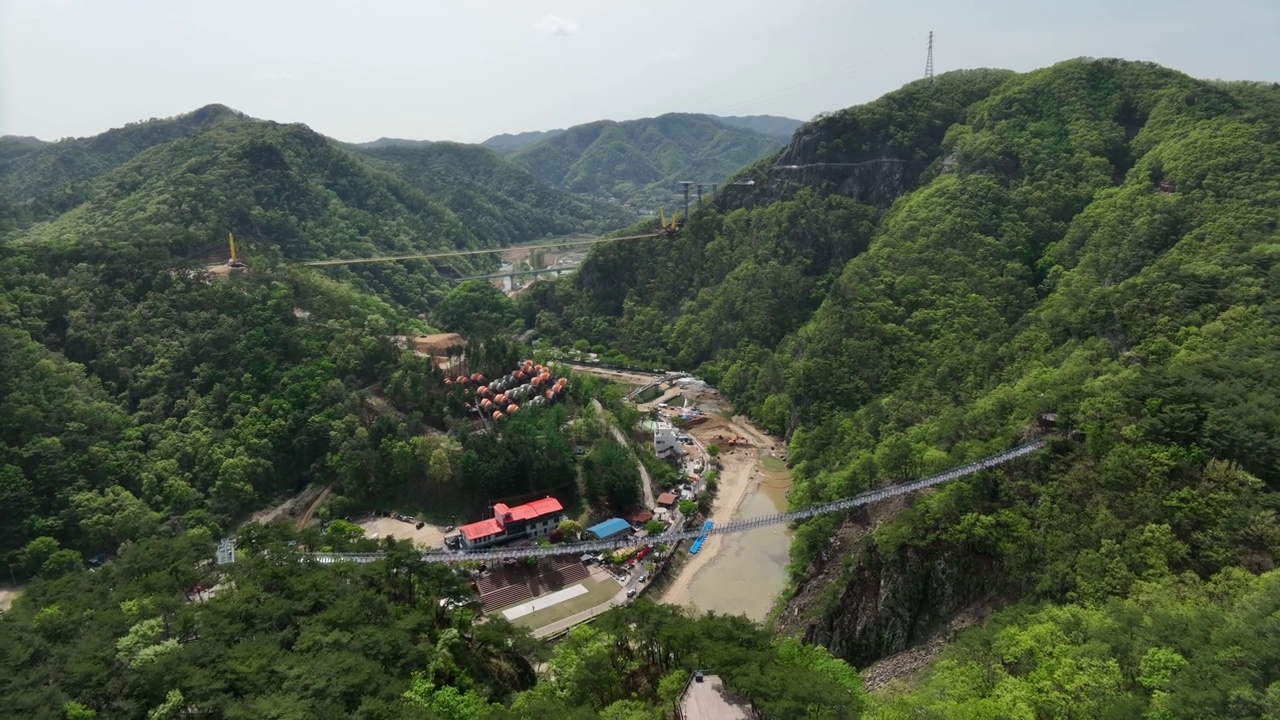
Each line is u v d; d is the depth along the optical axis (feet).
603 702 231.71
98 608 257.96
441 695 214.48
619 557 408.46
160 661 209.05
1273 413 250.98
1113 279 448.24
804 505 415.23
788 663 230.07
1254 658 169.99
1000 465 301.84
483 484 447.42
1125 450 265.95
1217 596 211.41
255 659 212.02
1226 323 325.01
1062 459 286.46
